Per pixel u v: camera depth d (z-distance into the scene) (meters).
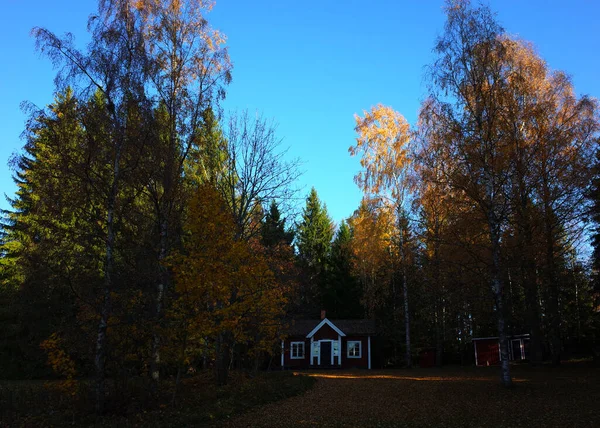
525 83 19.08
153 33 17.11
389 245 32.72
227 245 13.45
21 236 29.59
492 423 10.99
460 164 17.44
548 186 19.83
